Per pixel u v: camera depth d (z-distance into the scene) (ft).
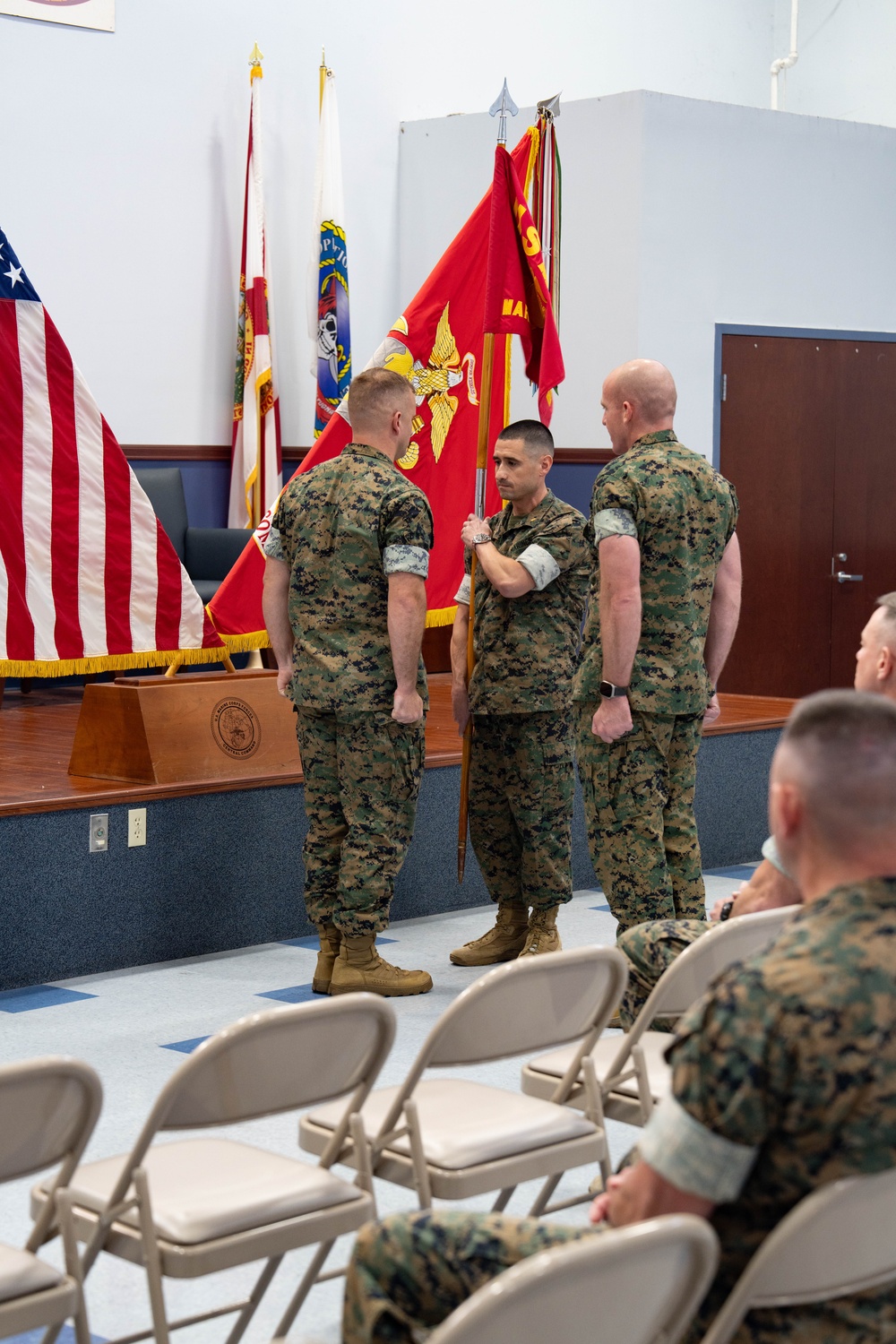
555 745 15.01
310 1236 6.68
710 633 13.39
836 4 33.94
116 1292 8.48
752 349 27.58
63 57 24.90
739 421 27.81
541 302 15.84
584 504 26.63
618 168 25.86
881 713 5.26
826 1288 5.11
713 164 26.50
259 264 26.30
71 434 17.34
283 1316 7.34
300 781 16.85
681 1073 4.98
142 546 17.66
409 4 28.91
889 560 29.89
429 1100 7.98
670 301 26.32
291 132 27.55
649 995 9.19
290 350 27.84
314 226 26.99
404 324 18.03
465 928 17.62
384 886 14.25
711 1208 5.03
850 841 5.16
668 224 26.08
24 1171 6.23
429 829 18.15
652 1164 5.03
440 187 28.55
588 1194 8.56
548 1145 7.59
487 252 18.43
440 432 18.51
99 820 15.12
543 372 15.93
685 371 26.73
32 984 14.74
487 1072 12.36
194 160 26.50
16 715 21.76
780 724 22.12
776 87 33.88
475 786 15.56
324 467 14.20
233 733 16.55
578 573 14.88
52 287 25.07
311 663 14.03
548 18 30.89
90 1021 13.61
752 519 28.50
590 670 12.91
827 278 28.27
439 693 24.54
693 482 12.65
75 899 15.01
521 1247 5.48
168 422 26.50
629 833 12.83
